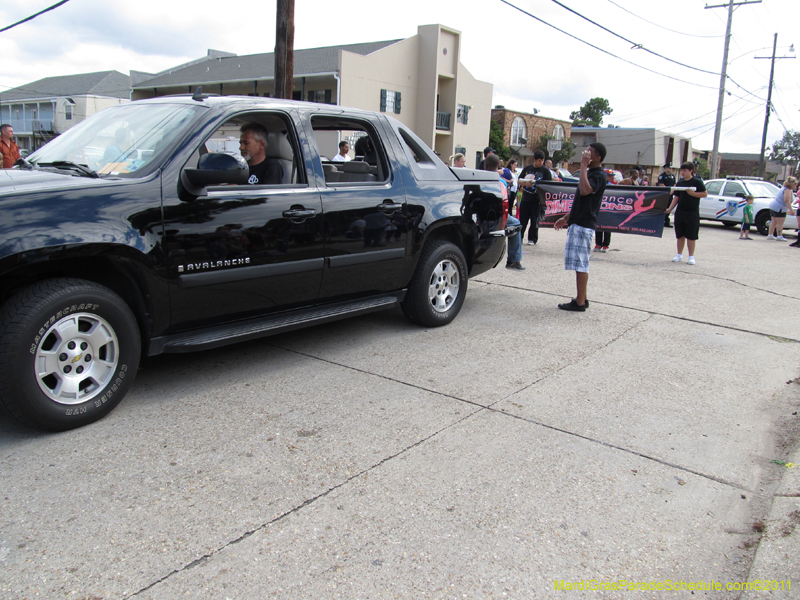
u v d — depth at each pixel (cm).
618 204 1062
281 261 404
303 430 342
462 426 353
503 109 4309
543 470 306
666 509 277
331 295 455
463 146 3503
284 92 930
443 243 546
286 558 232
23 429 330
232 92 3269
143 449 312
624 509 275
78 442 317
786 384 445
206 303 372
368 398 391
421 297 535
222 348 486
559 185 1086
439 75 3216
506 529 256
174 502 267
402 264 501
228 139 432
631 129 5625
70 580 216
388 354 482
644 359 492
